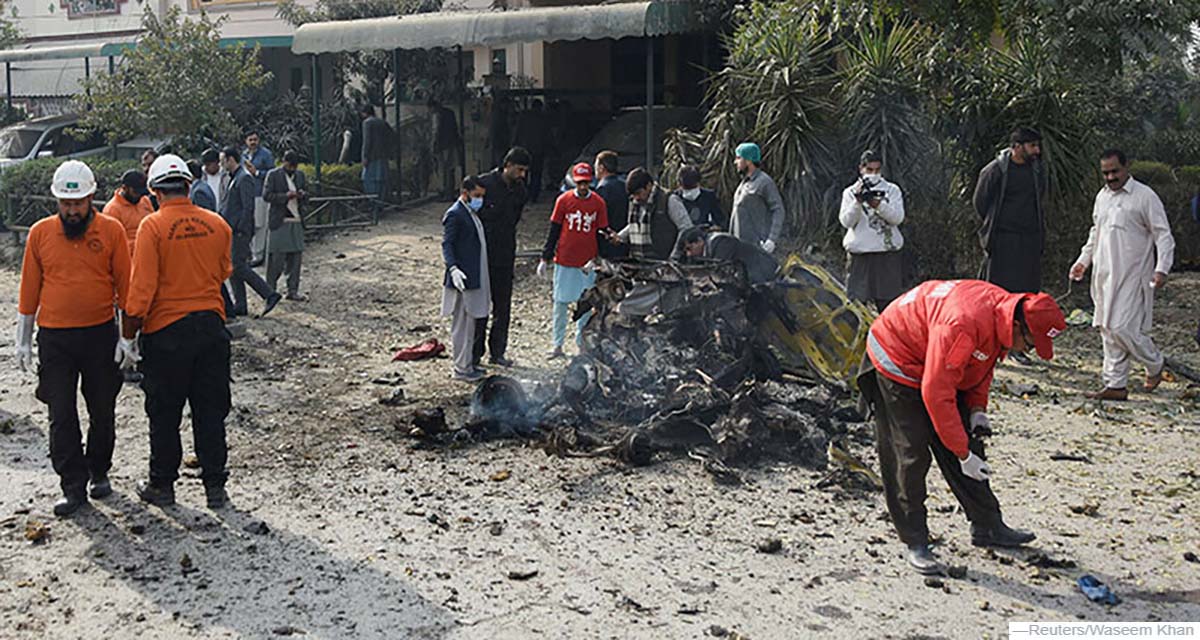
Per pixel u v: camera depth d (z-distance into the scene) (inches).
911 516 215.6
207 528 237.9
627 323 308.7
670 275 310.7
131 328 236.4
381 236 663.1
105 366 251.4
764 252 332.8
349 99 870.4
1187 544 227.1
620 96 866.1
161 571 215.9
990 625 192.1
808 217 485.4
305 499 255.6
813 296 323.0
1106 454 284.8
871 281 371.2
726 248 325.4
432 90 829.8
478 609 199.0
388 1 836.0
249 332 443.5
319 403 339.3
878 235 366.6
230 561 220.5
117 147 762.8
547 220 691.4
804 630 190.5
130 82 738.8
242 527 238.4
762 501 252.2
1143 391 346.0
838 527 237.0
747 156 386.3
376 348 417.4
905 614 196.4
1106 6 405.4
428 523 240.4
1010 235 371.9
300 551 225.3
